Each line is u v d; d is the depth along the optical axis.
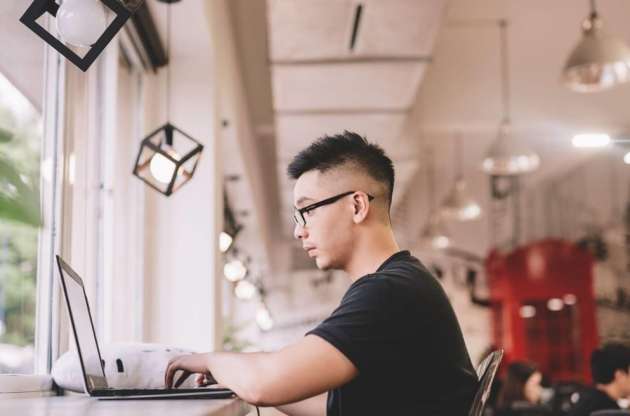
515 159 7.84
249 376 1.46
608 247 13.09
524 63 8.23
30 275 2.50
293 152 8.20
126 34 3.61
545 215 13.45
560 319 11.86
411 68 5.71
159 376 2.07
